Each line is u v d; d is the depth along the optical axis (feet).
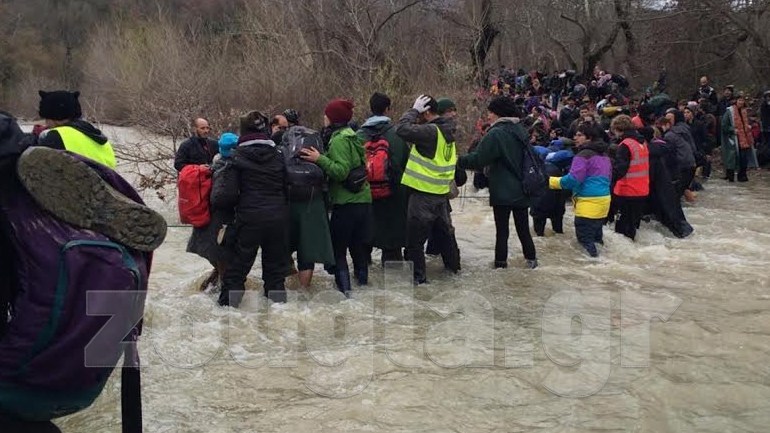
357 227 21.44
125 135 46.42
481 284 22.56
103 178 8.87
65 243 7.97
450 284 22.52
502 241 24.49
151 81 52.85
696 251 27.73
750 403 13.69
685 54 88.58
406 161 22.75
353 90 56.95
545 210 29.81
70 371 7.97
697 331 17.85
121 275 8.16
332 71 58.54
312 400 13.80
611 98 56.90
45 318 7.80
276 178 18.98
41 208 8.02
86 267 7.98
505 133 23.35
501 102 23.44
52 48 151.64
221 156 19.57
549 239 29.43
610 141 35.17
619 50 122.31
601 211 26.78
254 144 18.58
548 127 46.98
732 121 49.21
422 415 13.16
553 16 125.59
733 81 86.48
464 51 66.28
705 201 41.11
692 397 13.96
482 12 67.31
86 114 56.24
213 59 56.34
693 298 21.01
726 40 84.79
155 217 8.50
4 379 7.84
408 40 63.26
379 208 23.04
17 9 157.69
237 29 62.85
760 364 15.66
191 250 19.83
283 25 59.82
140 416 9.35
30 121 94.27
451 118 22.31
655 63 93.45
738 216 35.83
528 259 24.82
